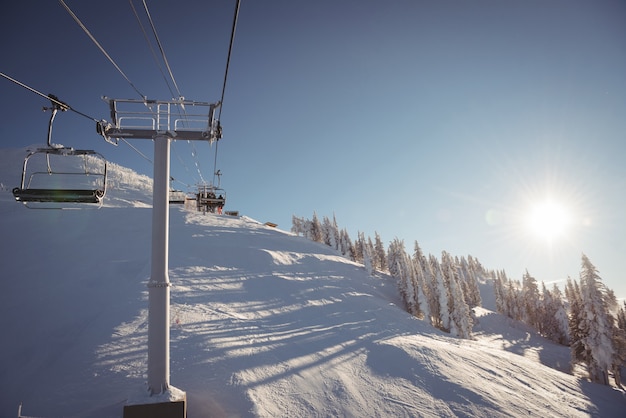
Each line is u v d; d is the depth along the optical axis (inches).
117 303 691.4
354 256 3021.7
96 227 1348.4
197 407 398.9
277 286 1152.2
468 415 479.5
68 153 374.0
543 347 2256.4
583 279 1594.5
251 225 2468.0
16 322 582.9
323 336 731.4
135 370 451.2
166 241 347.3
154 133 364.5
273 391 458.3
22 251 987.3
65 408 376.8
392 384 536.1
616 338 1469.0
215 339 580.1
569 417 565.9
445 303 2004.2
